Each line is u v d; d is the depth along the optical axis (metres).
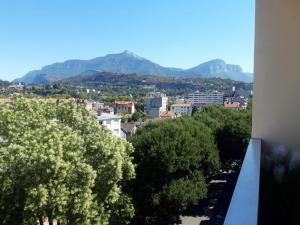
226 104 117.25
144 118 124.75
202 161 33.00
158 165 28.61
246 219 2.05
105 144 17.48
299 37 5.36
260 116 5.56
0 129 17.11
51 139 15.34
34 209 14.18
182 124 35.38
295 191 3.71
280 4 5.39
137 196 27.81
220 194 35.38
